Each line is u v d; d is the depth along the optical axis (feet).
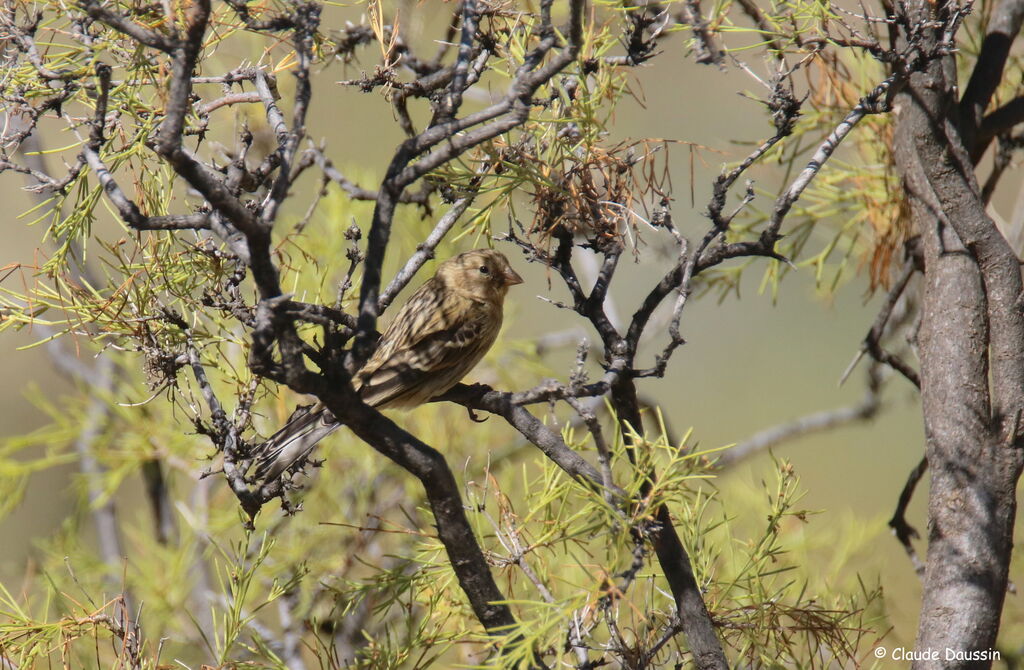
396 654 21.49
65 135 33.63
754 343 57.11
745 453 37.22
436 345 30.73
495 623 17.57
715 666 18.78
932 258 21.22
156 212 20.70
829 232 31.40
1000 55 22.75
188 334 20.30
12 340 47.83
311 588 30.09
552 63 16.30
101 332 22.13
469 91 26.11
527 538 21.74
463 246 37.73
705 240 18.24
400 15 20.81
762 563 21.81
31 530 44.45
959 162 20.67
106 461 33.58
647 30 20.95
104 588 32.48
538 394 17.11
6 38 19.03
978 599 18.86
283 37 20.31
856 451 53.47
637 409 19.29
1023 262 20.99
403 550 32.07
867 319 56.95
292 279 30.94
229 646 21.49
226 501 34.68
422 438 36.83
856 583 30.76
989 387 21.30
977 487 19.42
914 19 19.08
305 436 20.03
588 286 37.70
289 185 16.24
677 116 37.35
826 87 28.45
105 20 13.85
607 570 16.44
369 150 37.01
